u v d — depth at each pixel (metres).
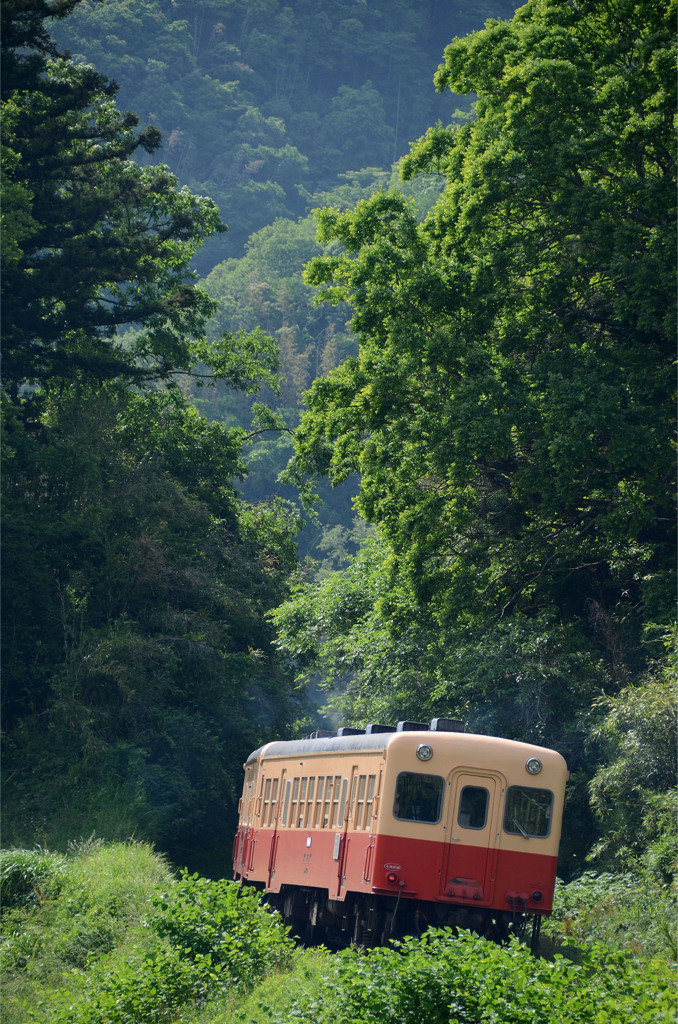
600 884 41.47
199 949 31.27
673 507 56.47
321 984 24.06
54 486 77.06
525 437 55.88
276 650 84.62
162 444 87.44
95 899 41.22
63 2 79.38
